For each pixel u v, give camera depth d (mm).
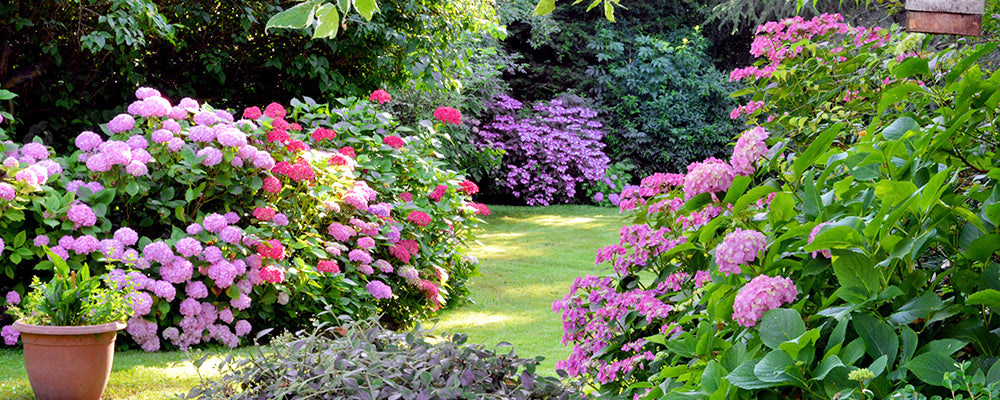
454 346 2719
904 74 1854
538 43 15109
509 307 5809
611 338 2748
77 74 6449
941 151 1662
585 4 16672
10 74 6227
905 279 1428
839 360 1236
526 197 14930
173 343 4391
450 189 6297
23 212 4359
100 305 3453
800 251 1580
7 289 4539
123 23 5285
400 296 5496
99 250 4406
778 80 3631
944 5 1687
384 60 7234
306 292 4797
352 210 5355
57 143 6523
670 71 15797
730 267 1566
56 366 3318
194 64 7316
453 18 7578
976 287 1450
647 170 16094
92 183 4551
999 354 1321
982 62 2648
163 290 4266
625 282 2854
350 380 2400
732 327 1657
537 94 16406
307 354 2639
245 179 4887
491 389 2607
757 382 1275
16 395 3445
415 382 2477
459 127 12078
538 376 2766
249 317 4738
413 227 5727
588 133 15438
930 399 1186
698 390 1540
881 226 1376
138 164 4508
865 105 3137
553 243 9430
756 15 15086
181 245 4418
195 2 6586
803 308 1577
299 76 7508
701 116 15812
